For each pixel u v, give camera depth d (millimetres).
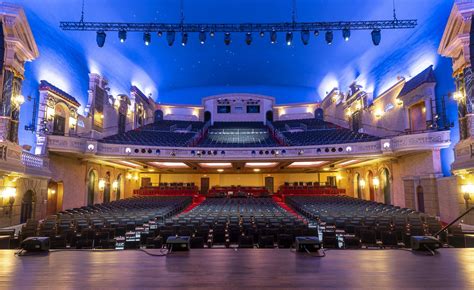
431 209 15875
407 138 16625
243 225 9844
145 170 30547
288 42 13109
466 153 12359
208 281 4066
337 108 31734
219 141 31719
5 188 12516
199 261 5098
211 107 39781
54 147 16828
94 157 19531
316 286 3861
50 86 17859
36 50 13930
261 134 34281
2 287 3828
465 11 11922
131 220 11820
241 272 4469
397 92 19719
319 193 27609
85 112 22469
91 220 11375
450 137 15242
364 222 10727
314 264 4887
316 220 12930
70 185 19219
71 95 20703
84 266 4785
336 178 31750
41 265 4844
